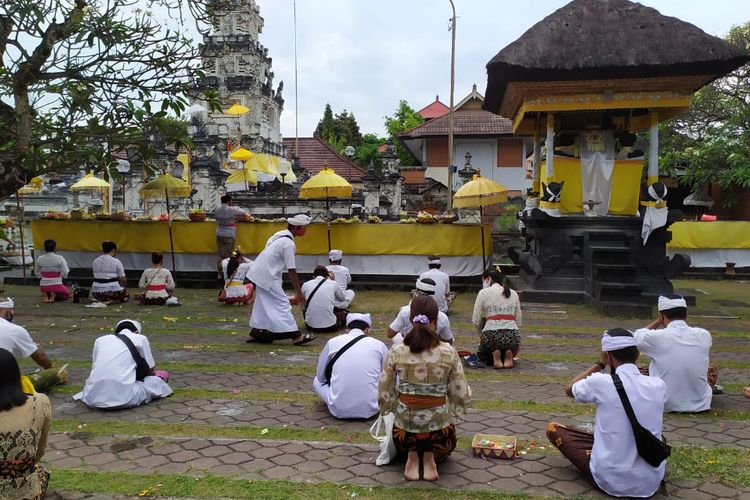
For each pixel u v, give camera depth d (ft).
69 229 44.75
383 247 42.34
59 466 13.61
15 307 34.86
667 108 36.88
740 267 50.72
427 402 12.98
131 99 26.43
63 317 31.96
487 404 18.19
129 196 80.74
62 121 25.95
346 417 16.72
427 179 97.40
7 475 10.02
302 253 42.91
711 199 76.02
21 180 25.53
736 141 62.03
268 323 25.50
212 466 13.66
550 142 38.19
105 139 26.78
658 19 35.73
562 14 36.88
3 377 10.13
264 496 12.16
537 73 34.86
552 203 37.70
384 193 82.02
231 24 93.40
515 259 42.34
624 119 40.75
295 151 100.12
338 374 16.83
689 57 33.35
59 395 18.80
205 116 92.12
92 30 24.72
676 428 16.17
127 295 37.42
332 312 28.45
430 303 14.53
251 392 19.26
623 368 12.57
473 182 41.83
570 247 37.73
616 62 33.73
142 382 18.13
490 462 13.96
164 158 77.41
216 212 42.32
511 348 22.26
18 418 10.10
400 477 13.14
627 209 39.09
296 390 19.53
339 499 12.07
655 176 37.29
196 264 44.39
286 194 88.43
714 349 25.62
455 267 42.04
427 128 103.71
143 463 13.82
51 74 25.13
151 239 44.24
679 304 17.54
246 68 93.56
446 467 13.67
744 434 15.76
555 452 14.57
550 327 29.84
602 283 33.40
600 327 29.86
